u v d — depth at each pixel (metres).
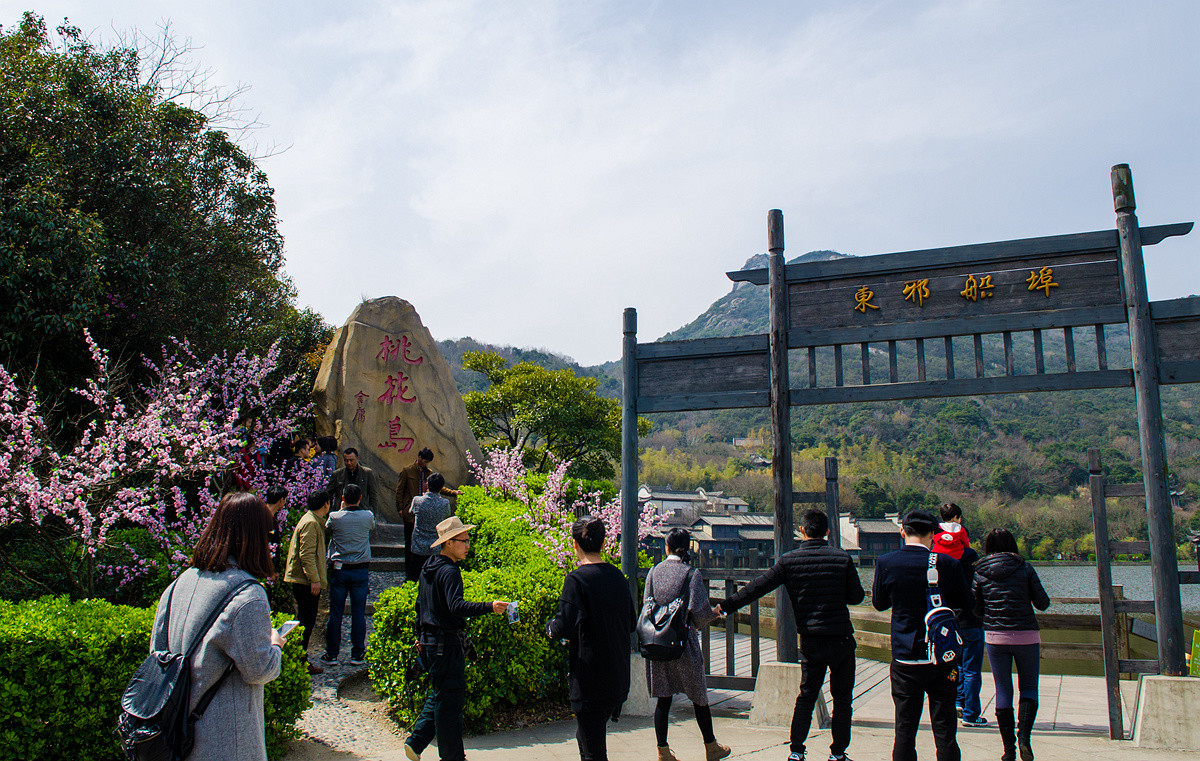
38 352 8.59
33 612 4.33
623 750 4.92
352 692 6.08
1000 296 5.63
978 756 4.80
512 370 20.20
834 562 4.40
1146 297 5.28
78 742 4.04
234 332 12.56
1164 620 5.02
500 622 5.46
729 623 6.11
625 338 6.47
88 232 8.74
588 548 4.07
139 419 7.00
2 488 5.95
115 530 7.46
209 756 2.37
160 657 2.45
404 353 13.00
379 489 12.32
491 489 12.02
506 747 4.96
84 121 9.74
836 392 5.88
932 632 3.92
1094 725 5.77
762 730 5.46
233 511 2.63
